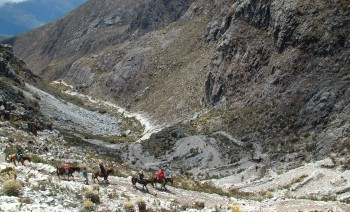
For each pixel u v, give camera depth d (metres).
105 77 192.88
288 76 75.38
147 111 133.38
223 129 77.50
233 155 66.44
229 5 142.38
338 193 38.38
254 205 28.45
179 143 75.31
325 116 63.41
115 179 32.50
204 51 139.00
